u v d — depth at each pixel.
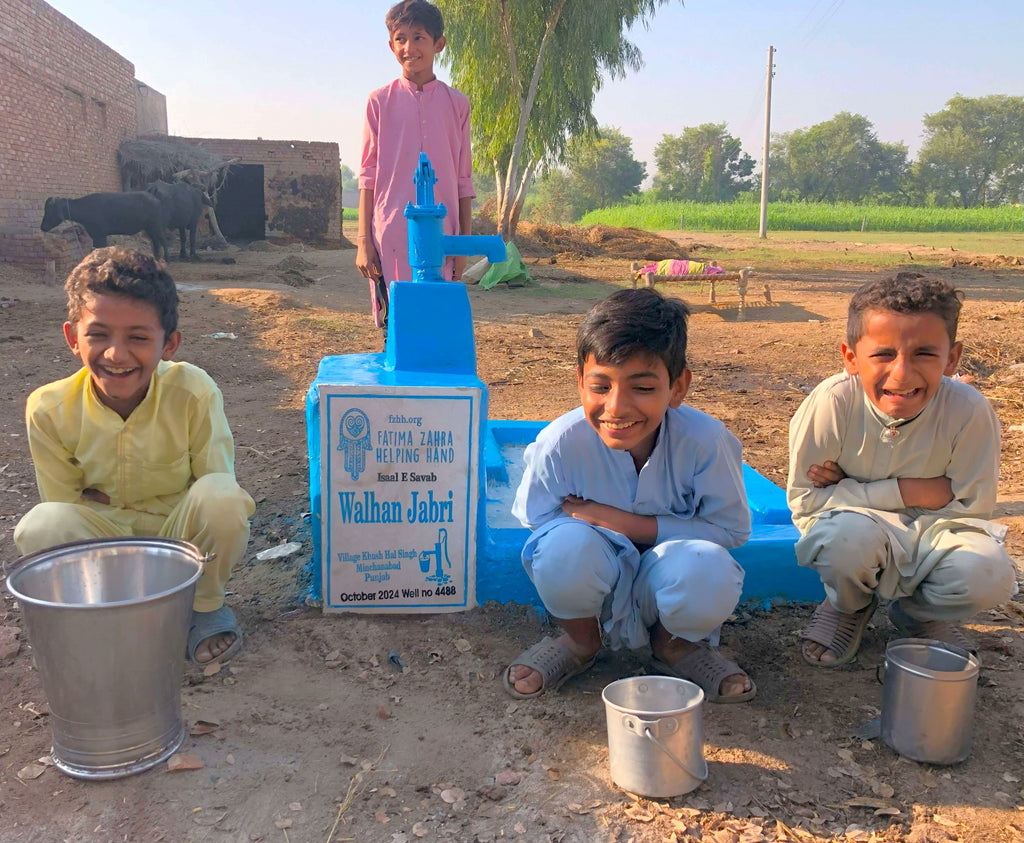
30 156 16.58
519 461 4.35
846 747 2.30
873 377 2.45
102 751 2.11
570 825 2.00
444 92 4.33
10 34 15.68
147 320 2.40
